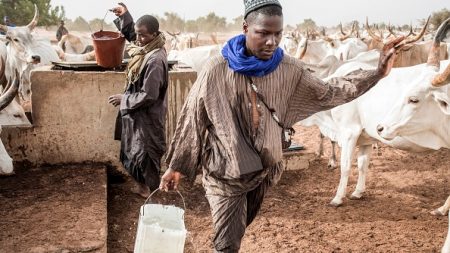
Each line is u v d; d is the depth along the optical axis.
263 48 2.49
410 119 4.39
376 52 7.86
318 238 4.75
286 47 19.36
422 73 4.41
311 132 9.74
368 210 5.52
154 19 4.43
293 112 2.80
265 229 4.93
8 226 3.77
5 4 38.34
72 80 5.47
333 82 2.79
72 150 5.63
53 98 5.48
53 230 3.71
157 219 3.10
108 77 5.53
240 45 2.60
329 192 6.12
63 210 4.12
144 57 4.41
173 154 2.81
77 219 3.93
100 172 5.27
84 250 3.46
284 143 2.83
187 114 2.72
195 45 26.92
